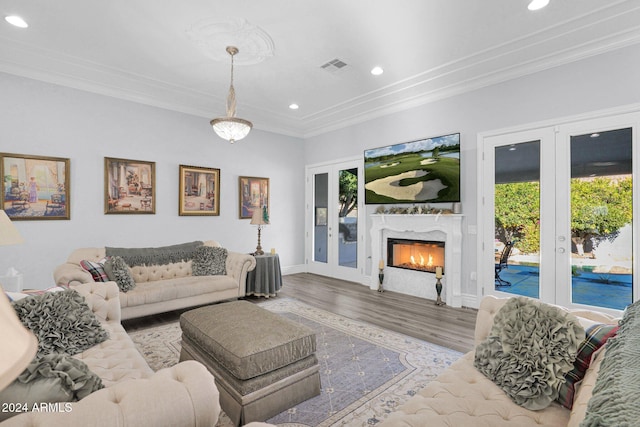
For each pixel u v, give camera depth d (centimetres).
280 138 614
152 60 344
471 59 340
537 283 348
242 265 408
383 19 272
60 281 278
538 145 347
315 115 534
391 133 493
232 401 177
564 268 330
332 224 599
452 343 289
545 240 343
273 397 183
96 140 411
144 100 450
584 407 102
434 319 357
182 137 488
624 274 297
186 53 329
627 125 294
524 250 358
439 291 412
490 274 385
